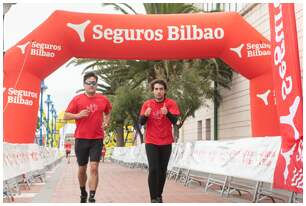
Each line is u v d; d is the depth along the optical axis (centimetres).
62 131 6800
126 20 1348
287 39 748
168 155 808
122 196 1038
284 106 759
